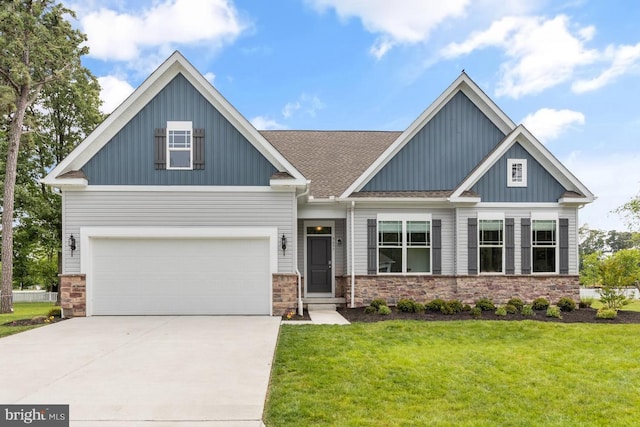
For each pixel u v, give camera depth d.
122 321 10.92
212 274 11.97
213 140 12.08
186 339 8.69
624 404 5.40
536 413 5.09
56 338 8.83
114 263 11.88
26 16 16.70
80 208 11.78
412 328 9.90
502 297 13.71
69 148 24.45
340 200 13.73
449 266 13.90
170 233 11.86
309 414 4.91
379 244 13.98
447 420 4.83
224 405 5.03
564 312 12.38
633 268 12.92
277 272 11.95
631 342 8.63
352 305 13.64
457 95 14.71
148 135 12.01
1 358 7.20
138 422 4.57
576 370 6.77
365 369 6.66
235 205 12.01
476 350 7.95
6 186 17.31
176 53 11.91
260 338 8.77
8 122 20.23
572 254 13.95
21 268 25.83
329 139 18.70
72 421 4.59
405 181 14.45
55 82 20.59
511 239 13.84
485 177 13.91
